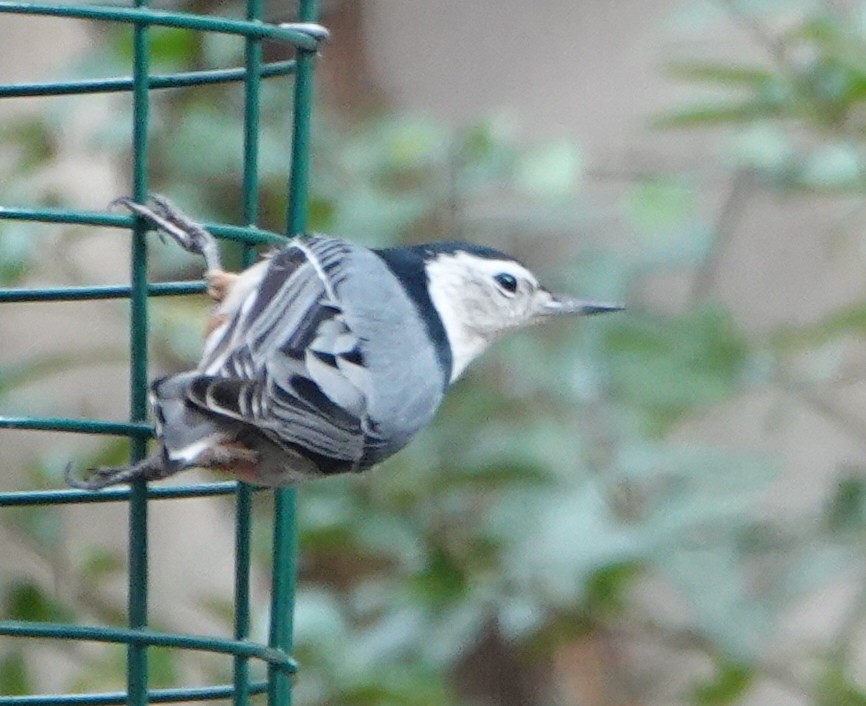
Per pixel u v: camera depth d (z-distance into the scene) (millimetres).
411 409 7281
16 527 10234
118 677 10016
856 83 9969
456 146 10906
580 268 11148
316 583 12406
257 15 8055
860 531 10055
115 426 7574
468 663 13070
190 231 7824
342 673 9648
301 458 6773
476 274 8922
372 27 14461
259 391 6500
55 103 10828
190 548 13984
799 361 10633
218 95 11297
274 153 10898
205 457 6551
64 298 7930
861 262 13742
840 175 10242
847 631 10391
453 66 15141
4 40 12961
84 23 12875
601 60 15680
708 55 13156
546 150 10812
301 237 7512
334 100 14156
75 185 12328
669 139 14055
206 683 10508
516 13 15414
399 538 10172
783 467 10094
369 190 10711
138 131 7723
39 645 10367
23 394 12320
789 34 10234
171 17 7699
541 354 10453
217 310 7582
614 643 13383
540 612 10016
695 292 13164
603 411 10297
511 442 10039
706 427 13344
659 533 9461
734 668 9828
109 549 11453
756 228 14578
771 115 10320
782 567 10203
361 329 7172
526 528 9789
